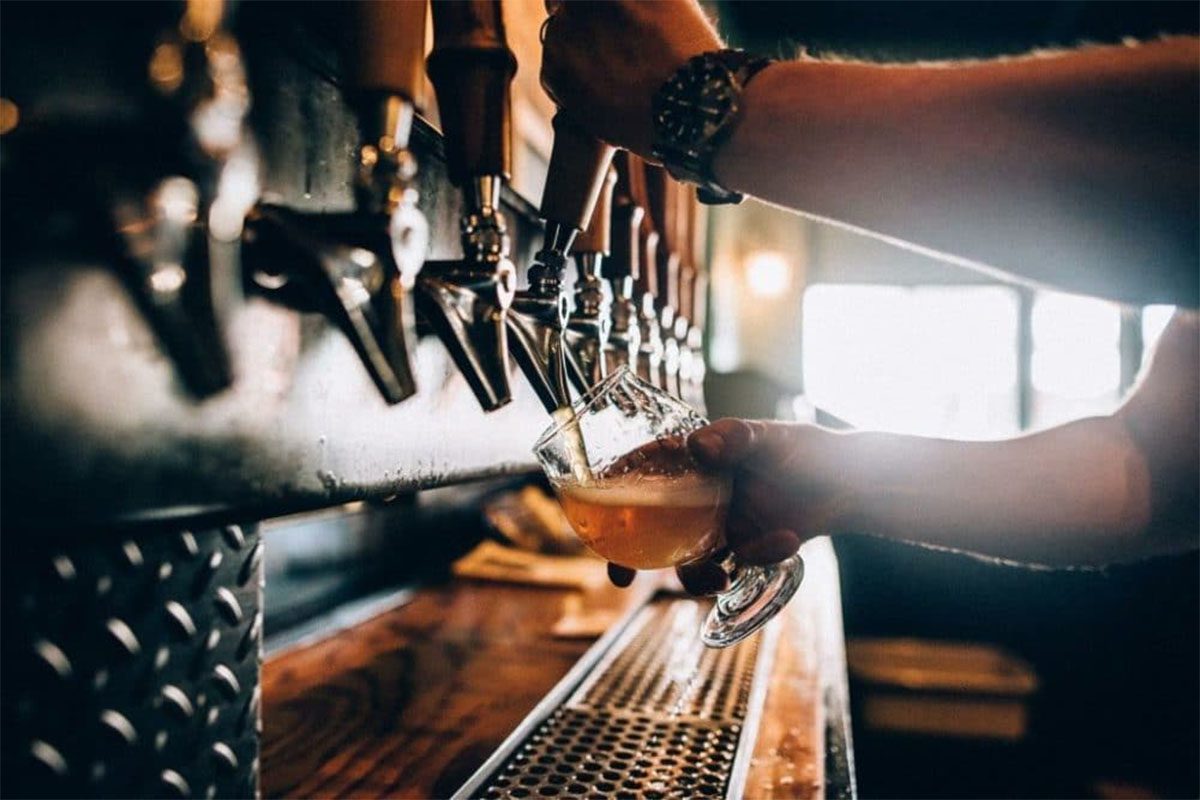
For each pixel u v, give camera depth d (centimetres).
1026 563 95
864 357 787
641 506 75
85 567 45
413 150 73
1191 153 53
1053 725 357
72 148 38
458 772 101
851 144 60
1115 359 686
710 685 124
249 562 57
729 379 459
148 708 49
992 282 766
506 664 145
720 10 405
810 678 132
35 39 38
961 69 60
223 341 45
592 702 116
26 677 43
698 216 197
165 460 45
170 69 36
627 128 67
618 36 66
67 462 40
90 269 40
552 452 78
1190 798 319
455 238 81
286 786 96
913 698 336
